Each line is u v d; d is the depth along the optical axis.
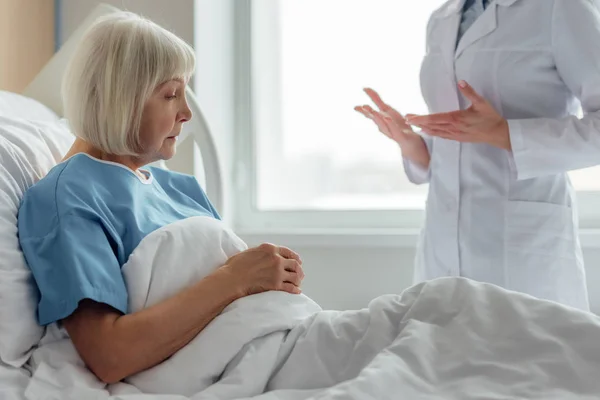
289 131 2.44
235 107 2.43
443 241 1.62
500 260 1.55
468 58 1.60
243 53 2.43
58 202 1.01
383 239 2.13
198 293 0.97
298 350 0.95
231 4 2.41
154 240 1.03
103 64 1.08
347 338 0.95
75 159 1.09
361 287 2.17
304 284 2.21
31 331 0.97
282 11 2.43
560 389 0.82
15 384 0.91
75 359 0.95
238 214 2.43
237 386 0.90
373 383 0.81
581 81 1.47
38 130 1.29
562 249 1.55
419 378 0.85
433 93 1.71
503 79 1.56
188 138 2.09
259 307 0.99
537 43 1.53
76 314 0.95
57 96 1.67
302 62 2.42
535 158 1.47
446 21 1.68
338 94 2.39
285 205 2.44
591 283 1.98
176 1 2.11
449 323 0.93
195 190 1.40
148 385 0.93
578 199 2.12
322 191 2.42
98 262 0.96
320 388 0.92
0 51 1.88
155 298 1.00
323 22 2.40
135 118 1.10
